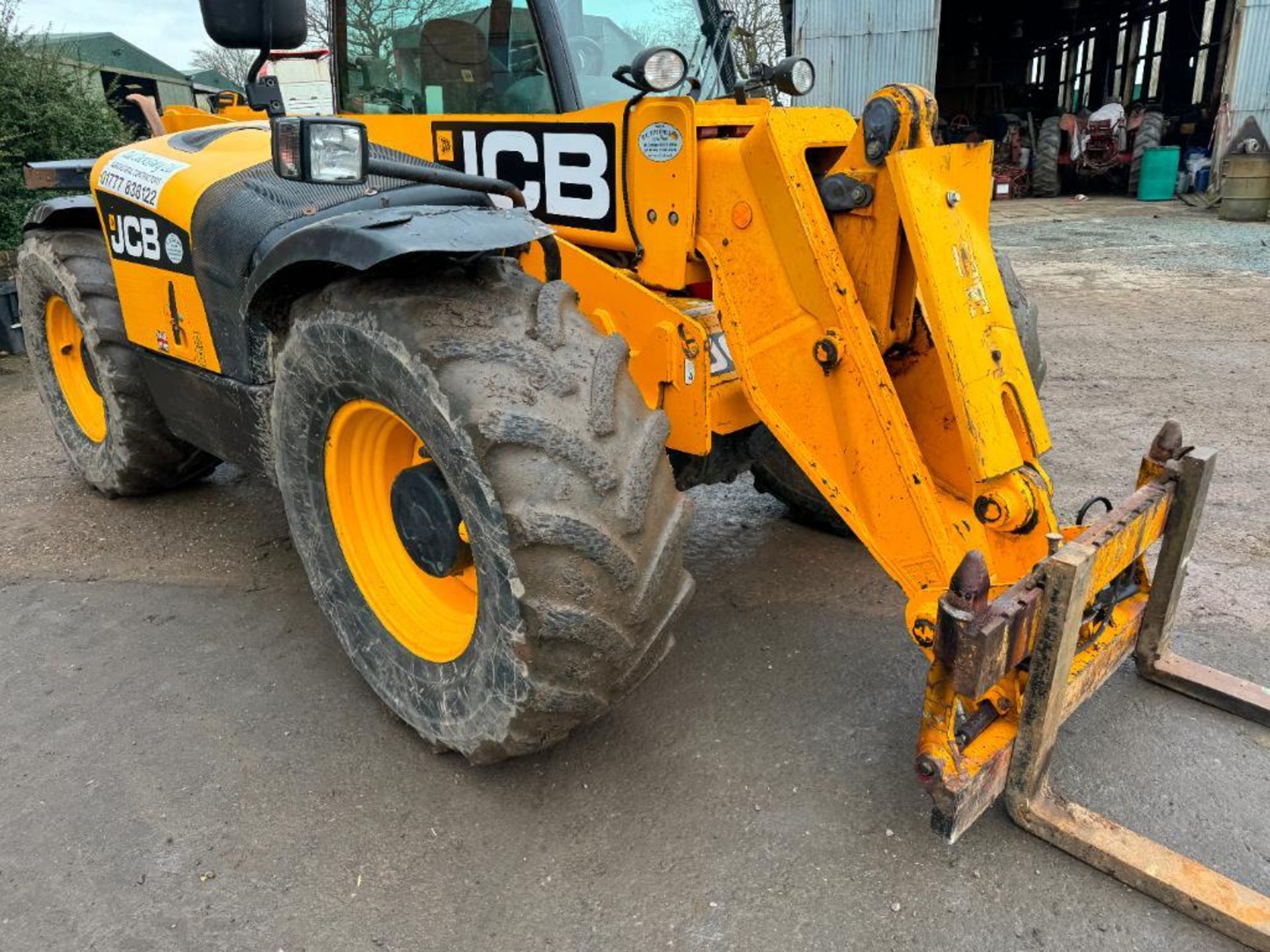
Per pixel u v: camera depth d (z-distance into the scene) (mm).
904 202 2006
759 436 2889
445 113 2986
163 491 4129
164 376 3207
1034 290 8406
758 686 2734
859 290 2195
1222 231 11328
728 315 2375
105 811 2285
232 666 2861
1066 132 15758
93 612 3195
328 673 2818
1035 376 3447
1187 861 2002
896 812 2234
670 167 2361
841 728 2541
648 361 2502
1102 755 2406
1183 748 2430
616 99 2887
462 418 1917
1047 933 1917
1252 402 5102
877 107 2020
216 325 2793
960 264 2074
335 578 2598
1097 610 2344
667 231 2426
